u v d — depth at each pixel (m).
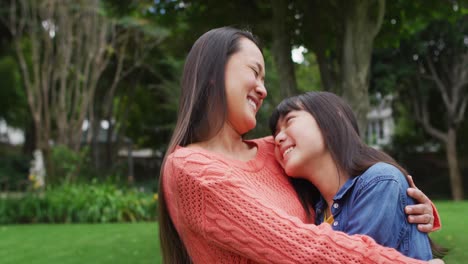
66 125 13.08
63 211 8.97
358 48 4.59
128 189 10.66
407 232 1.20
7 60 20.27
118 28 14.60
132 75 17.72
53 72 13.58
